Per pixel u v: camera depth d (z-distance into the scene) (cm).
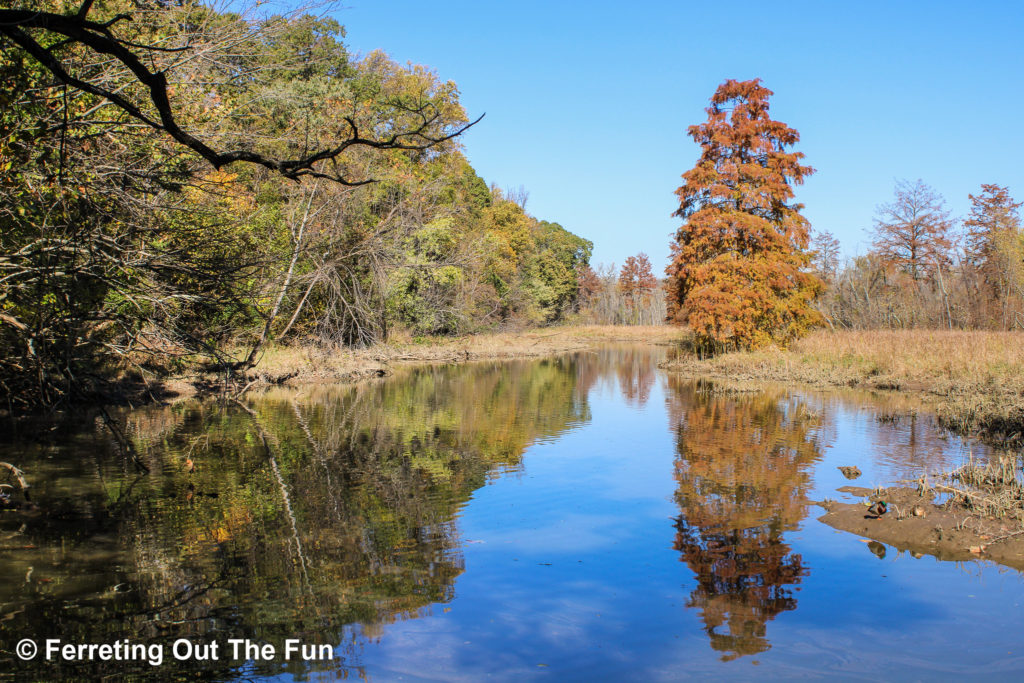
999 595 586
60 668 460
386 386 2156
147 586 595
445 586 607
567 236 7644
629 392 2067
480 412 1647
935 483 868
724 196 2977
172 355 1134
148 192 925
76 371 1205
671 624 541
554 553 692
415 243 3111
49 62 466
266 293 1428
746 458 1121
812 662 481
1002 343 2117
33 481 906
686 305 2997
